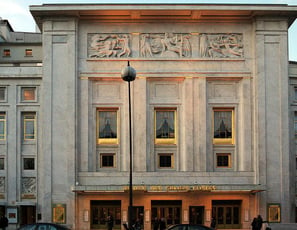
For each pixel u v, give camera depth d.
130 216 28.03
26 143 46.00
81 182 44.03
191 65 45.59
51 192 43.81
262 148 44.44
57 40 45.12
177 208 44.88
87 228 43.72
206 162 44.78
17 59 52.38
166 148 45.31
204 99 45.22
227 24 46.22
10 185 45.41
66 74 44.88
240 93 45.88
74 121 44.38
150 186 42.31
